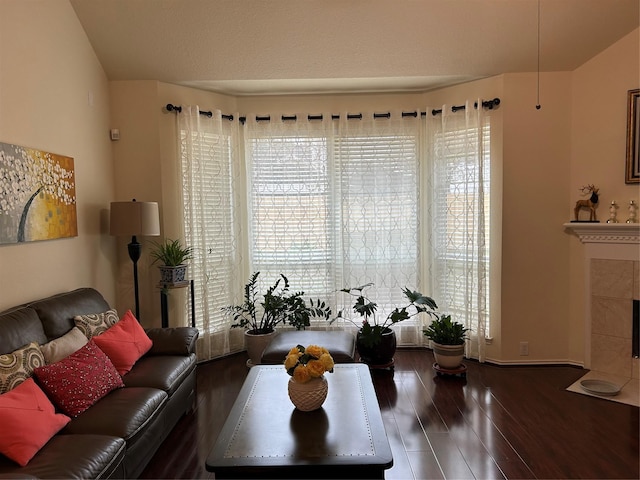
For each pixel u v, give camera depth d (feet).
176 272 11.67
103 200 11.73
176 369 8.96
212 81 12.58
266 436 6.09
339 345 10.50
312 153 13.85
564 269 12.42
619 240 11.34
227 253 13.60
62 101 9.78
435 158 13.35
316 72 12.23
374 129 13.74
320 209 13.93
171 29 10.91
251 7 10.39
